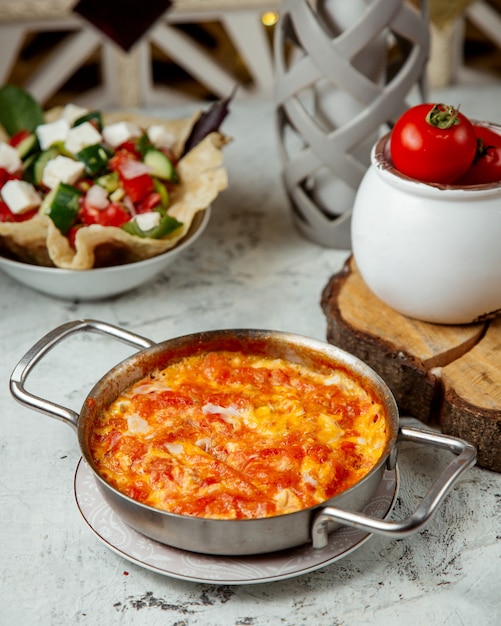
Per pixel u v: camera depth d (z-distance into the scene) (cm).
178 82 163
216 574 72
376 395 79
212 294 102
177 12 141
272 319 98
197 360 85
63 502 81
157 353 83
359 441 78
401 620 73
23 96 109
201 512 72
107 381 80
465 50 168
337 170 102
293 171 104
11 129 109
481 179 85
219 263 107
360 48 97
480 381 84
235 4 141
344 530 76
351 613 73
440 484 71
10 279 105
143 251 97
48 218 94
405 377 87
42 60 159
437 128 83
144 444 78
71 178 97
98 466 76
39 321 99
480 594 75
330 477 75
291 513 70
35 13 137
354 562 77
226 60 161
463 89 144
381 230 86
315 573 76
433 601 74
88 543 78
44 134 101
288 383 83
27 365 80
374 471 72
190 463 76
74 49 142
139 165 98
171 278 105
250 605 74
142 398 81
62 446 86
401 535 69
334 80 98
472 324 90
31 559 77
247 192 118
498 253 84
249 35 145
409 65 98
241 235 111
